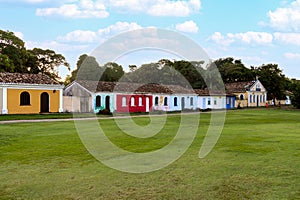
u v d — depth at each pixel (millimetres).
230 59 68250
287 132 14727
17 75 29359
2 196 5512
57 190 5828
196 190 5840
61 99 30078
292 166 7594
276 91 58781
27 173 6988
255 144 10945
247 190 5832
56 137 12664
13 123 19078
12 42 42625
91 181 6383
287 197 5449
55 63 54750
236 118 24641
